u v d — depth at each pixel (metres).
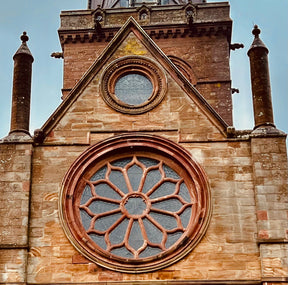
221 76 61.41
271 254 38.62
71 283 38.56
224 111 60.22
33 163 41.66
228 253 39.06
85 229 40.44
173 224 40.50
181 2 69.31
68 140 42.25
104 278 38.72
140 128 42.53
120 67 44.34
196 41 62.62
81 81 43.72
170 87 43.53
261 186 40.38
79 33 63.12
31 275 38.88
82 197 41.31
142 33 45.22
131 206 41.06
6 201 40.44
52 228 39.97
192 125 42.44
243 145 41.75
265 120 42.50
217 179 40.94
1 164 41.41
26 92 43.91
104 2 70.81
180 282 38.44
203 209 40.25
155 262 39.00
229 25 62.75
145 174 41.81
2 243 39.38
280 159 41.06
